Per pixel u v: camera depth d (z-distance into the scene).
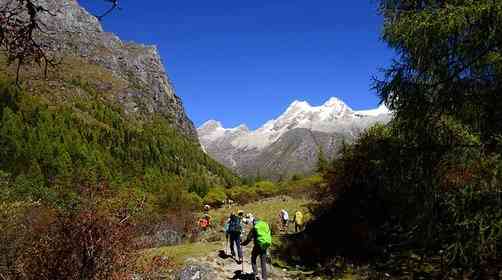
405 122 9.74
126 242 8.03
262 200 65.50
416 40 8.77
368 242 15.81
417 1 9.76
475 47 8.27
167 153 192.00
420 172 9.38
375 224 16.17
